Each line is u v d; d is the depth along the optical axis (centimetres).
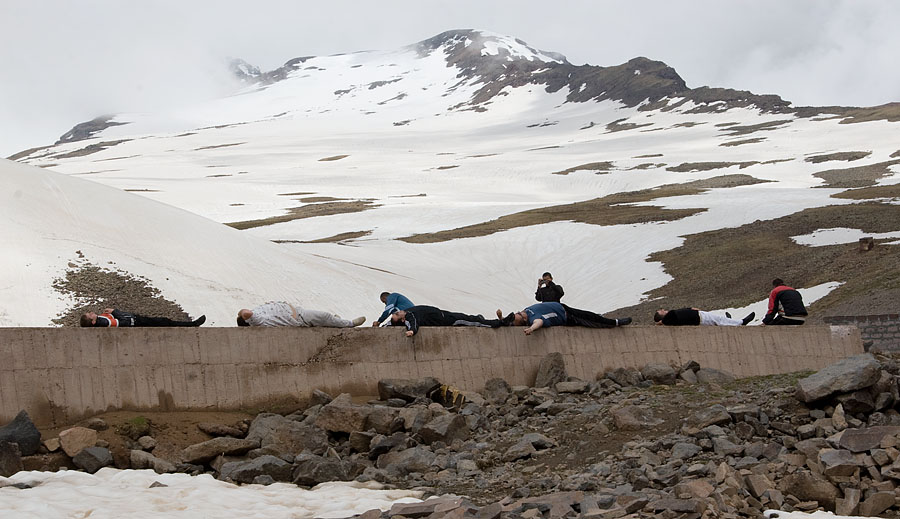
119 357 1022
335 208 8350
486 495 811
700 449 859
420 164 12475
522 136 16912
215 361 1082
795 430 888
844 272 4312
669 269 5109
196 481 849
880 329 2695
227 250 3334
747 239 5456
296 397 1125
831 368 945
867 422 898
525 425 1051
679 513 667
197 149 16962
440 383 1184
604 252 5669
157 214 3369
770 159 10556
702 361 1377
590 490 784
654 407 1016
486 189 10088
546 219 6888
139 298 2739
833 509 704
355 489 838
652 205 7231
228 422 1045
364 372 1179
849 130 12262
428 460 934
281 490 838
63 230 2986
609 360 1333
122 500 768
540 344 1300
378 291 3606
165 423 1006
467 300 4156
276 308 1166
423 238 6366
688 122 15775
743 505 697
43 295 2602
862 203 6312
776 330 1440
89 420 962
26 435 897
